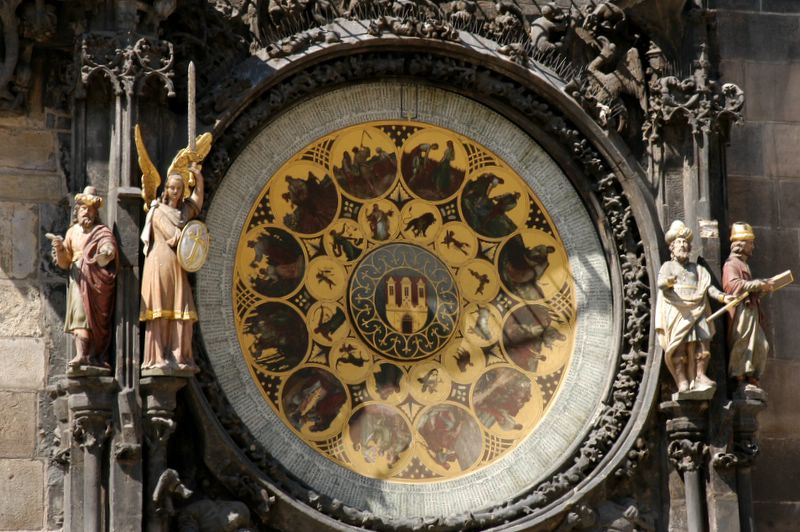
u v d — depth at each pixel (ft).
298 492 84.43
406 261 90.22
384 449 87.71
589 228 92.12
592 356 90.74
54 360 84.58
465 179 91.66
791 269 96.22
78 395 81.35
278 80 87.86
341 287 88.94
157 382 81.51
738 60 98.12
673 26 93.50
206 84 87.71
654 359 89.76
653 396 89.35
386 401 88.33
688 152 92.63
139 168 84.28
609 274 91.61
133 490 80.84
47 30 84.94
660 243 91.20
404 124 91.15
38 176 85.71
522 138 92.32
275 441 85.71
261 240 87.92
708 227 91.40
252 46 88.99
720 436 88.94
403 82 90.99
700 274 89.61
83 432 81.30
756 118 97.71
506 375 90.12
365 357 88.58
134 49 84.43
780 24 98.63
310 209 89.10
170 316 81.82
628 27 93.91
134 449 80.79
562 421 89.76
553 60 93.04
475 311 90.58
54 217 85.61
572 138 91.50
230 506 82.74
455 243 91.04
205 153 83.92
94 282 81.61
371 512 85.97
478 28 92.58
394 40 89.61
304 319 87.92
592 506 88.07
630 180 91.40
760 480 93.25
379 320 89.20
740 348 89.61
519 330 90.79
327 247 89.10
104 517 80.94
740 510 89.35
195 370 82.02
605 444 89.10
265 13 89.76
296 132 88.99
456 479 87.86
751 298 89.97
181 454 83.66
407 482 87.30
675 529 88.84
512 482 88.17
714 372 89.71
